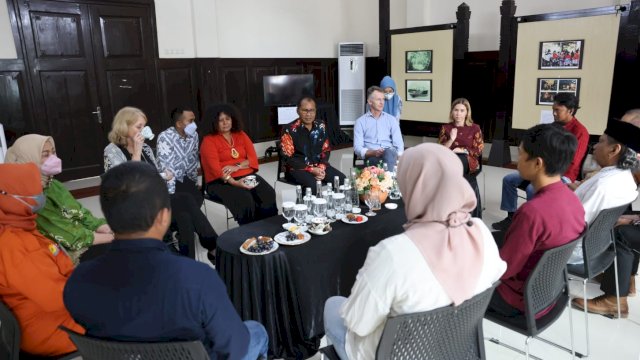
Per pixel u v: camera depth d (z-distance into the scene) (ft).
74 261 6.63
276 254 6.32
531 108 18.12
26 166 4.96
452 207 3.71
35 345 4.88
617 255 7.56
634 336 7.24
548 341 7.10
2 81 15.57
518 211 5.28
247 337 3.76
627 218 7.97
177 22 19.60
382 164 11.60
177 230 10.13
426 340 3.86
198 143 12.21
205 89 20.84
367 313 3.69
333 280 6.96
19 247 4.59
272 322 6.48
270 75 23.47
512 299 5.53
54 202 6.61
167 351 3.26
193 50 20.34
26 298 4.76
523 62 17.98
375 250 3.71
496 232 8.25
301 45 24.68
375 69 25.61
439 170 3.76
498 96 18.92
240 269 6.35
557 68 17.10
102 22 17.46
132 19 18.22
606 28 15.65
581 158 11.07
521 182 11.76
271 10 23.04
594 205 6.70
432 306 3.64
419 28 21.11
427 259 3.57
